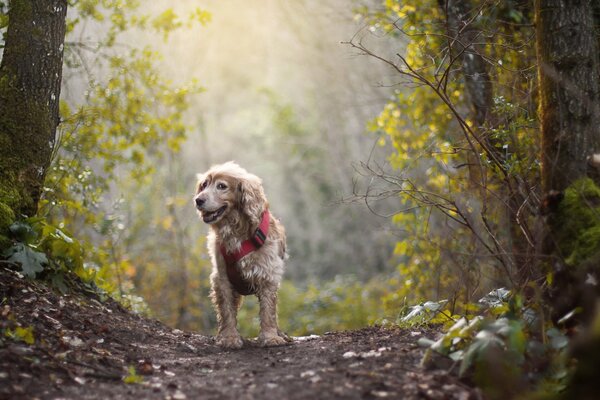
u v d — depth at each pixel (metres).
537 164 5.80
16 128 6.44
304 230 29.55
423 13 8.49
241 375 4.63
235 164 6.45
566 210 4.68
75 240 6.72
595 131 4.79
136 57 10.02
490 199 6.64
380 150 18.05
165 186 18.78
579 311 4.30
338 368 4.55
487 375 4.03
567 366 4.06
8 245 6.10
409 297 9.13
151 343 5.87
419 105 8.98
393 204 18.88
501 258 5.41
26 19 6.52
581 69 4.82
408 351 4.80
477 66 7.40
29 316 5.33
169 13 9.71
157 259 16.78
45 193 8.07
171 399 4.04
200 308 17.23
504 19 7.48
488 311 5.01
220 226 6.11
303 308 18.59
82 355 4.86
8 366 4.36
